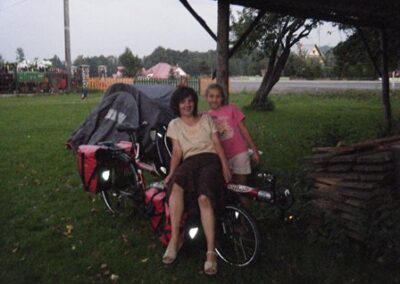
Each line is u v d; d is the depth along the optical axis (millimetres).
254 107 18266
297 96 26484
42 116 16078
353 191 4426
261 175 4598
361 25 9359
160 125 4797
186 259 4332
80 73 34375
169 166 4539
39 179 7188
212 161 4074
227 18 6309
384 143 4969
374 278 3926
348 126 13008
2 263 4316
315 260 4258
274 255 4367
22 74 30547
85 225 5227
